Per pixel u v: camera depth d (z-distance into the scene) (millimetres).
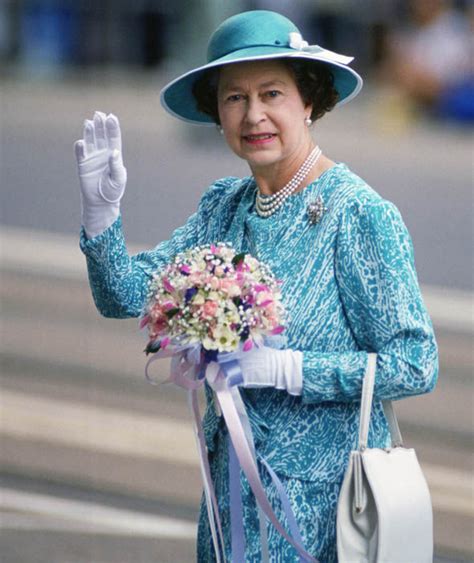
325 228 8344
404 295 8141
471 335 21891
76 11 69938
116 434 17484
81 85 64375
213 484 8820
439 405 18469
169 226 30219
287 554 8398
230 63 8484
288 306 8367
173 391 19297
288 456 8391
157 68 70875
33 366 20375
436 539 14289
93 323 22844
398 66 49656
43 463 16391
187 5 42500
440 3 49688
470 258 27719
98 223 8922
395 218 8234
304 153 8633
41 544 14039
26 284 25422
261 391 8445
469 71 49344
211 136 42500
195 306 8086
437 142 45938
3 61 68875
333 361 8172
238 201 9141
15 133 46531
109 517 14852
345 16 63938
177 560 13711
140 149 42219
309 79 8602
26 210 32844
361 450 8094
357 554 8070
